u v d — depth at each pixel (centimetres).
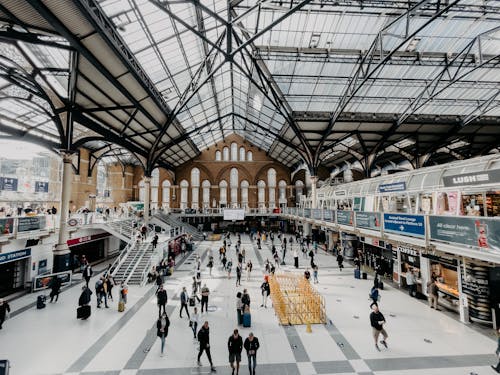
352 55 1584
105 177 3700
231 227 4134
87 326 960
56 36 995
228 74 2181
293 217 3141
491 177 785
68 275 1492
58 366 716
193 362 733
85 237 1959
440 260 1109
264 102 2280
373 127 2153
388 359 738
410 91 1848
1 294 1329
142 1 1062
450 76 1677
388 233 1205
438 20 1358
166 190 4059
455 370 684
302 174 4122
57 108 1427
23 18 866
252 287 1409
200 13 1311
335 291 1327
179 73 1736
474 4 1256
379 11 1317
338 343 830
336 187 2214
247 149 4169
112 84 1369
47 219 1541
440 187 1053
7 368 541
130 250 1777
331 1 1242
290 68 1692
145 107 1755
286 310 1059
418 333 888
